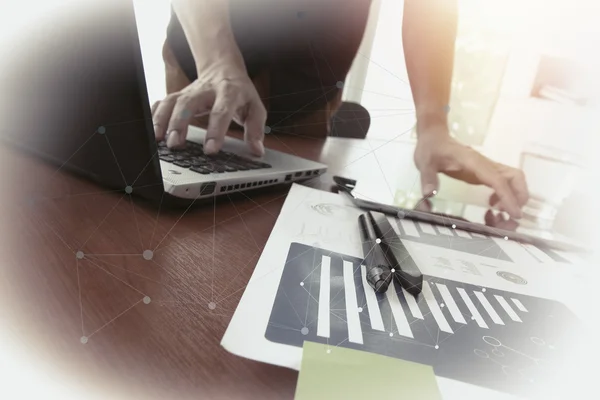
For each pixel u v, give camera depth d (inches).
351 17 27.6
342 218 15.2
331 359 7.5
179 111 18.5
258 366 7.2
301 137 27.3
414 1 26.4
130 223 12.4
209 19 23.6
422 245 14.6
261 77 28.4
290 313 8.9
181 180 13.5
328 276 10.8
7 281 8.7
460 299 10.9
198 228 12.8
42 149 14.5
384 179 22.3
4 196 12.9
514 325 10.1
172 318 8.3
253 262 11.1
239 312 8.6
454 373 7.8
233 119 21.6
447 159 25.4
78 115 12.4
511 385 7.7
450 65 28.0
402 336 8.7
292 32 27.7
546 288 12.6
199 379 6.8
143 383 6.5
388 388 7.0
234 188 15.0
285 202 16.0
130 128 11.8
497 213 22.7
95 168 13.6
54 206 12.8
